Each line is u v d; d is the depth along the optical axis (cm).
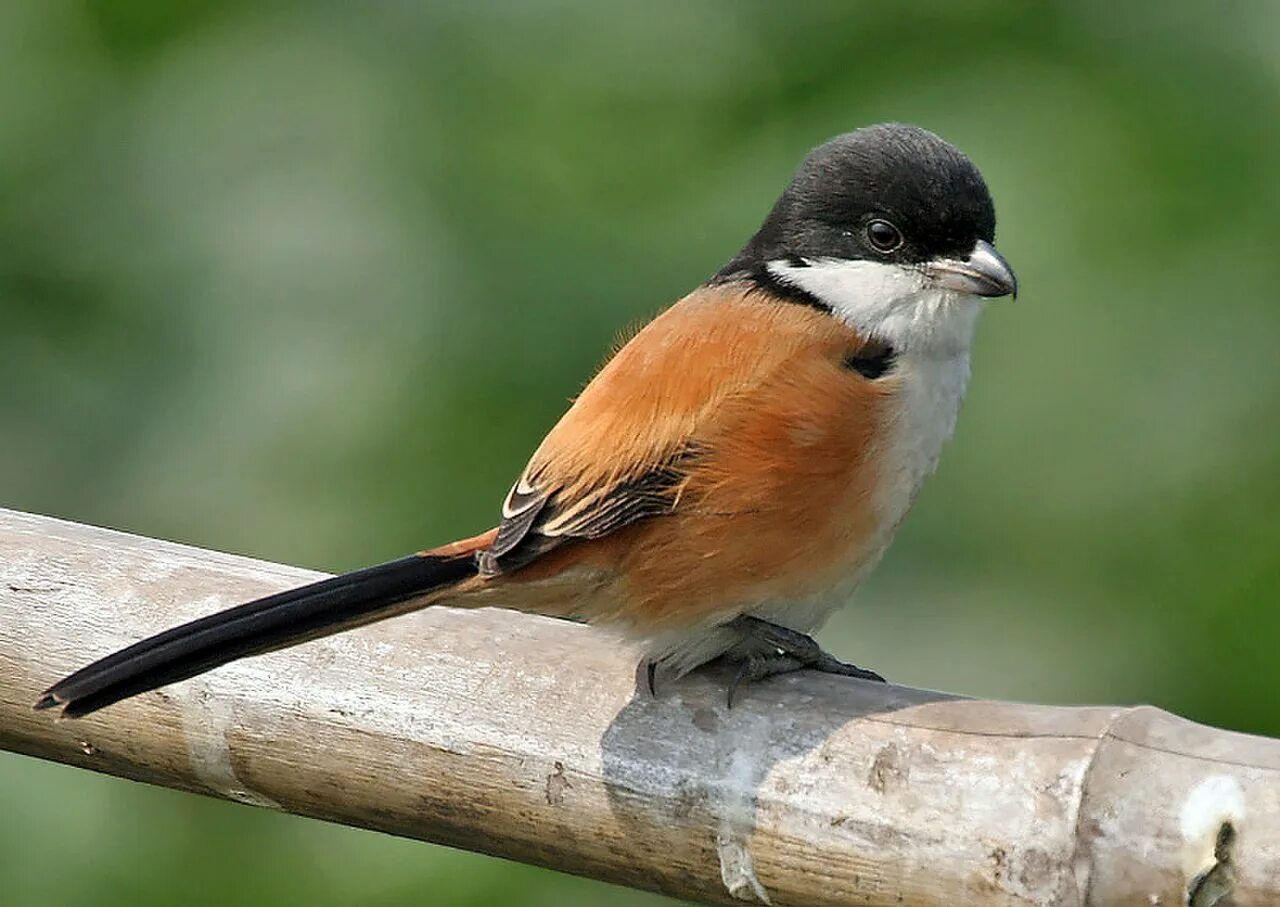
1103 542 1085
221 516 1061
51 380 1087
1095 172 1082
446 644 650
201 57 1135
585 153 1113
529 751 622
